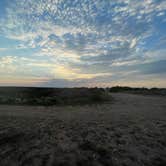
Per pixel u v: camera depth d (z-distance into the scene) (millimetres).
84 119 6723
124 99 15734
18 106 10734
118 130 5148
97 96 15203
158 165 3031
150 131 5055
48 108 10117
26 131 4891
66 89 18672
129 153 3498
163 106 10961
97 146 3852
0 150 3578
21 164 3014
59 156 3312
